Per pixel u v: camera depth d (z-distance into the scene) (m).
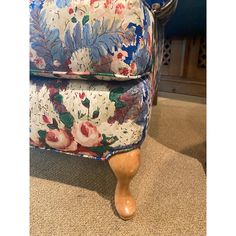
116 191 0.48
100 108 0.39
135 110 0.39
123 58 0.34
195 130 0.99
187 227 0.46
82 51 0.35
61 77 0.40
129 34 0.33
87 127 0.41
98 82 0.39
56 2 0.34
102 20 0.33
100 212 0.49
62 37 0.35
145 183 0.60
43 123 0.44
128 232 0.44
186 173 0.65
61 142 0.44
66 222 0.47
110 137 0.41
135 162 0.43
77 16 0.34
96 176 0.64
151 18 0.43
